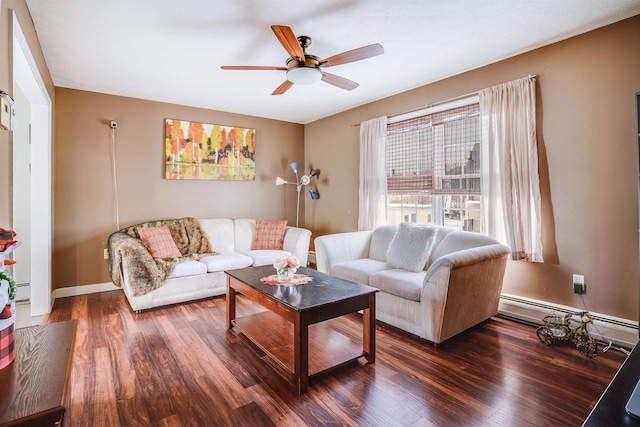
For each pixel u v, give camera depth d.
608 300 2.56
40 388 0.89
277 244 4.61
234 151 4.98
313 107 4.74
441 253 3.20
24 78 2.53
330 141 5.19
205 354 2.42
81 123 3.91
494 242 2.90
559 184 2.79
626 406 0.96
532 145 2.88
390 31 2.60
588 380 2.04
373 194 4.31
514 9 2.31
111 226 4.11
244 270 2.95
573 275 2.73
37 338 1.18
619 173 2.49
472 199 3.46
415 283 2.70
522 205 2.93
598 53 2.57
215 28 2.53
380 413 1.75
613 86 2.51
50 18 2.37
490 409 1.77
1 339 0.97
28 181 3.74
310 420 1.69
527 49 2.92
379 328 2.94
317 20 2.43
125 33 2.60
